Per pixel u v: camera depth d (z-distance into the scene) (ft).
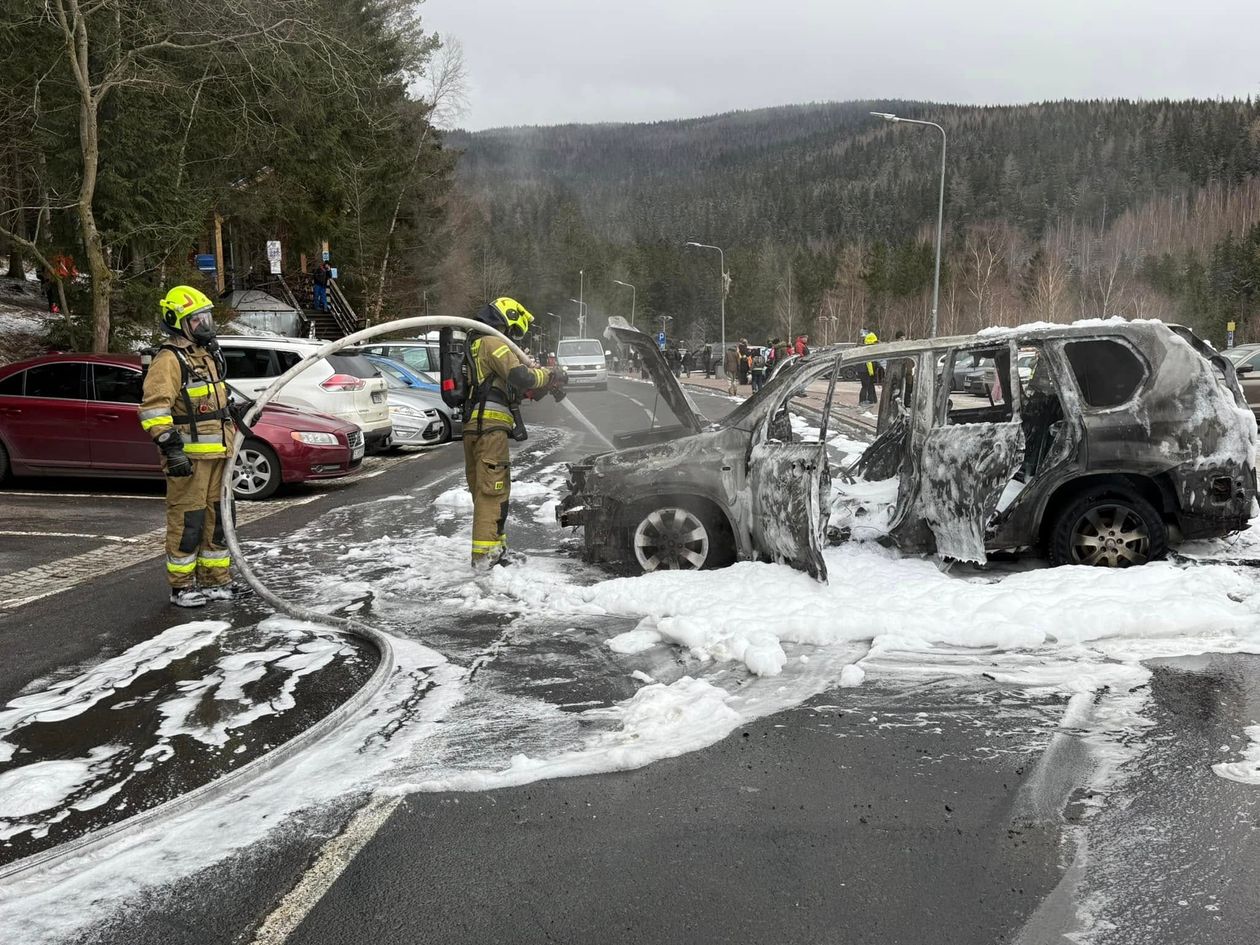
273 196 111.96
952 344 20.13
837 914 8.68
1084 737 12.22
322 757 12.46
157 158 78.43
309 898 9.21
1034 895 8.87
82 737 13.48
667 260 463.42
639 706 13.61
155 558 25.63
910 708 13.41
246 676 15.85
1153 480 19.71
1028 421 22.77
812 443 18.86
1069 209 520.83
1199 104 649.20
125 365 35.58
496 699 14.34
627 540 21.06
